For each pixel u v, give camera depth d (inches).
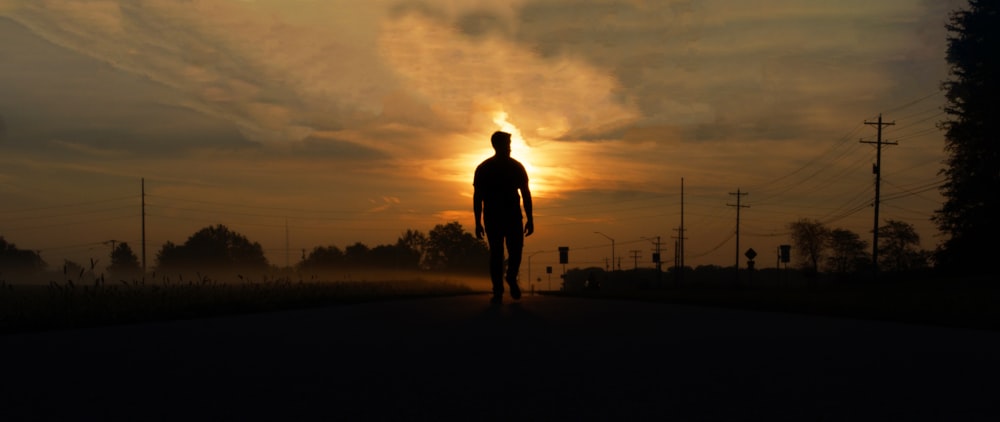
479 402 156.5
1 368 200.8
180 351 232.8
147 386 174.1
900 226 4352.9
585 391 168.1
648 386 174.1
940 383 178.5
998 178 2385.6
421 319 329.1
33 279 3604.8
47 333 287.7
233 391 168.2
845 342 257.0
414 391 168.2
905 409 149.9
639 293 1120.2
